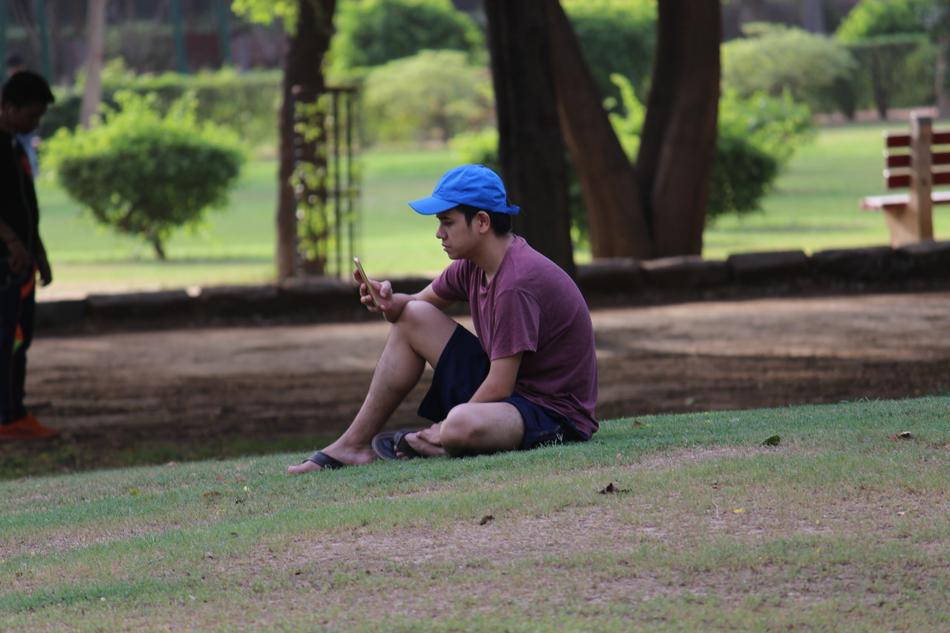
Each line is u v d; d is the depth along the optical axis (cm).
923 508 704
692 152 2828
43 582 704
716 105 2836
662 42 2869
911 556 633
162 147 3834
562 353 920
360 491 844
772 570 625
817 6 10256
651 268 2625
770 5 10931
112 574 701
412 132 8100
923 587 602
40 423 1689
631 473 808
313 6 3206
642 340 2144
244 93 7981
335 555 691
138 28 10575
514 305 890
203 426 1647
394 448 969
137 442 1560
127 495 982
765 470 785
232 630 590
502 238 903
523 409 909
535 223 2100
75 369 2073
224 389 1889
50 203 5844
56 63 9869
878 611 577
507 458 878
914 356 1875
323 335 2348
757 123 4422
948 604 583
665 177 2833
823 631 559
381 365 957
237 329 2450
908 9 9425
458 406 905
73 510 918
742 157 3797
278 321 2522
